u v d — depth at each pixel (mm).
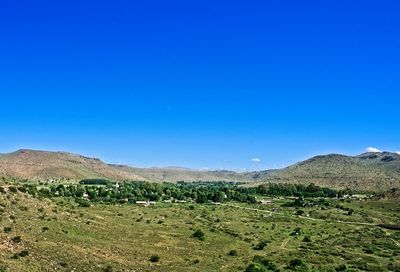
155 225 161000
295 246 155125
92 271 87000
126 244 119000
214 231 164000
